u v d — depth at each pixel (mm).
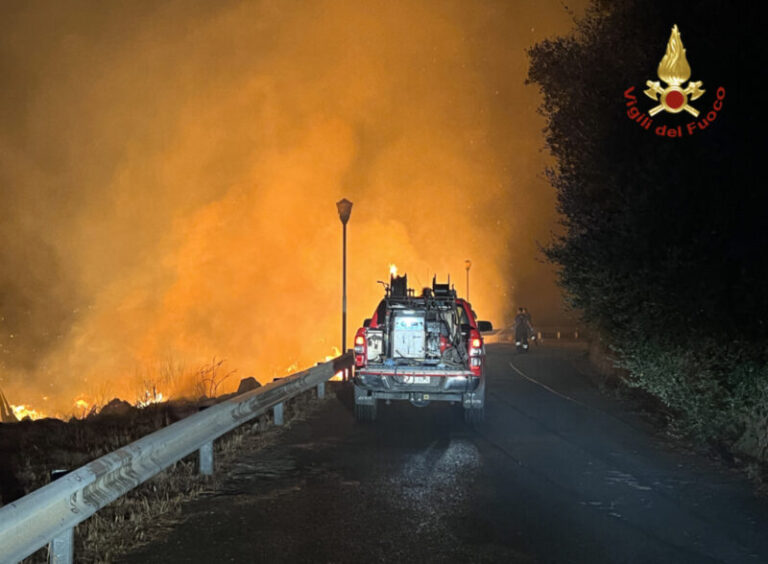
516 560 5277
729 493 7270
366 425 11742
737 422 9258
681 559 5309
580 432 11039
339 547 5559
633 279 10289
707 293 8641
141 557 5340
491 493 7258
